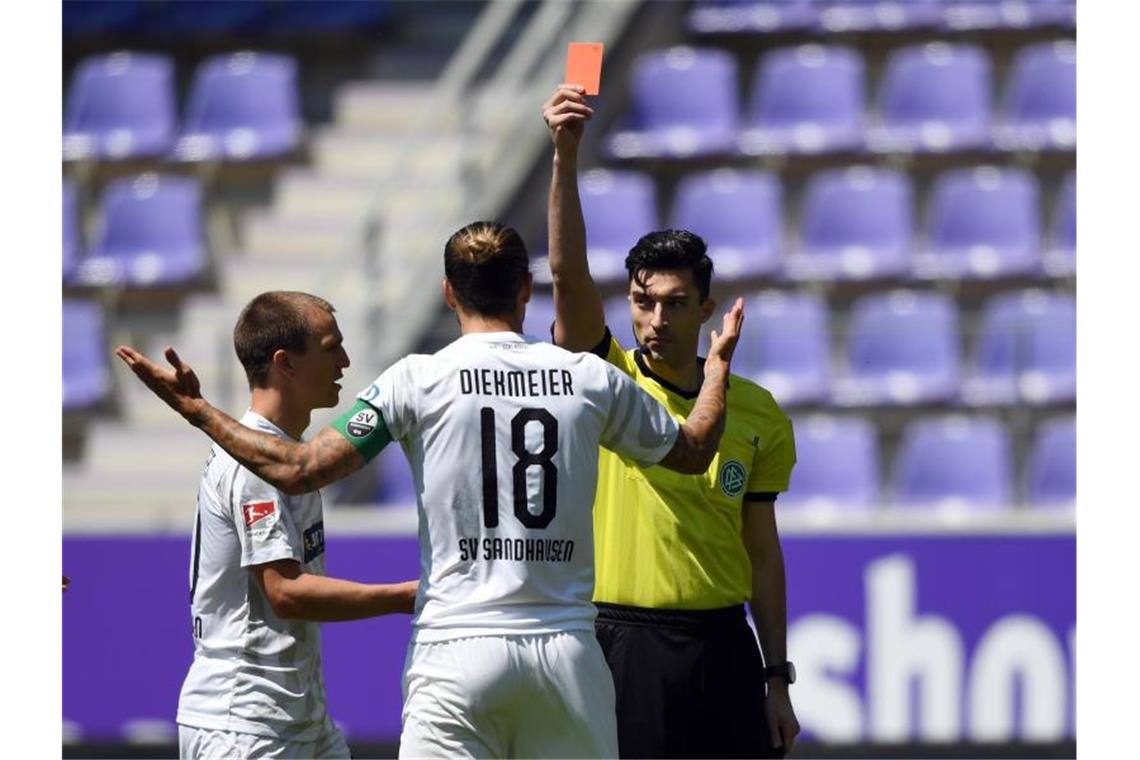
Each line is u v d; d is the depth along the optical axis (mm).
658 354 14406
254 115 38188
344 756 14109
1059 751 25609
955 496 29781
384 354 31344
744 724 14461
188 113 40625
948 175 36562
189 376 12133
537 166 35000
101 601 25953
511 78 36938
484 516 12375
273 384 13664
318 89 39500
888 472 30703
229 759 13312
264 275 35219
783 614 15062
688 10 39125
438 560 12484
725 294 34062
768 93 37875
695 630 14320
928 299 33750
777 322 31938
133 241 36062
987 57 38812
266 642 13445
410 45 39906
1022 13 38719
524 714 12469
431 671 12391
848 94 37719
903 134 36719
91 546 26016
